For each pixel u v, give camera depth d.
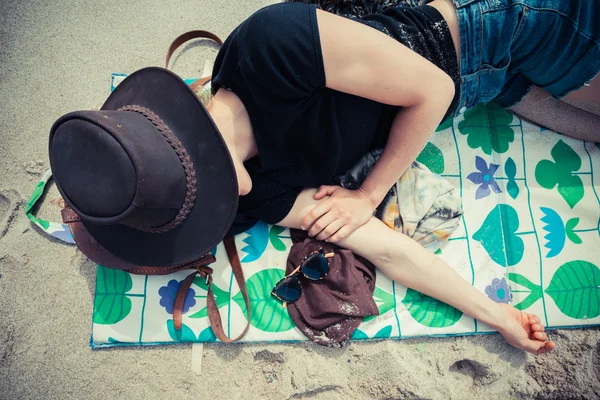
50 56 1.82
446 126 1.70
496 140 1.72
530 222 1.65
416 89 1.11
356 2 1.36
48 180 1.70
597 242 1.64
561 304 1.58
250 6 1.94
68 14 1.86
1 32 1.82
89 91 1.79
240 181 1.14
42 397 1.49
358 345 1.50
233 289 1.51
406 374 1.48
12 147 1.72
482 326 1.52
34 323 1.55
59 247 1.63
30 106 1.76
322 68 0.99
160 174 1.00
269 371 1.53
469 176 1.67
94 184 0.95
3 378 1.51
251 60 0.97
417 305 1.52
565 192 1.68
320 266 1.41
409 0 1.35
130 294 1.52
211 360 1.51
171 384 1.50
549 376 1.55
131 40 1.86
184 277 1.54
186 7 1.91
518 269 1.61
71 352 1.52
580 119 1.62
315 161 1.28
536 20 1.21
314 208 1.37
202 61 1.86
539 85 1.46
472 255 1.59
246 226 1.51
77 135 0.94
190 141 1.07
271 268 1.53
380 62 1.03
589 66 1.30
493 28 1.22
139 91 1.13
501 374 1.53
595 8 1.20
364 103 1.16
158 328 1.49
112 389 1.50
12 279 1.59
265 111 1.07
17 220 1.66
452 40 1.22
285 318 1.48
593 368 1.56
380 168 1.33
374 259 1.44
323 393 1.51
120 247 1.28
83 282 1.59
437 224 1.51
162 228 1.15
